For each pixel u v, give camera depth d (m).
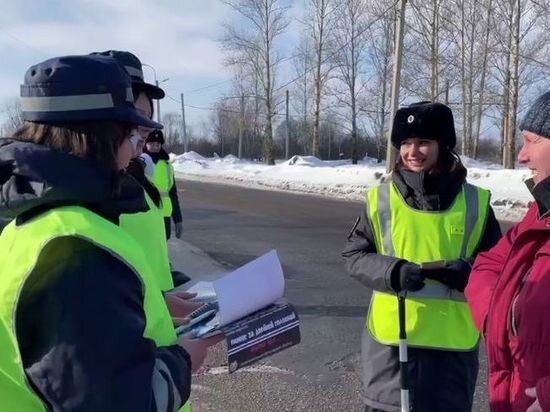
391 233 3.06
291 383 4.87
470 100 36.38
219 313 1.99
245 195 21.06
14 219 1.64
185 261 9.38
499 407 2.14
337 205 17.66
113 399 1.47
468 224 3.01
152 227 2.41
